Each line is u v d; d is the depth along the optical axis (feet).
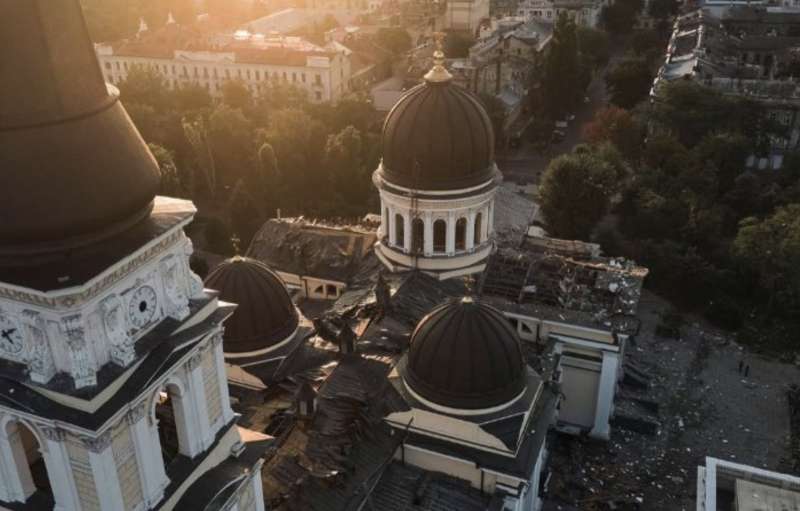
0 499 106.11
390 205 240.94
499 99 536.01
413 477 183.21
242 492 126.41
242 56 582.35
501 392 179.01
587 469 239.91
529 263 256.32
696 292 339.36
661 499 229.25
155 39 624.18
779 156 477.36
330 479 165.99
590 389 247.29
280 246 276.00
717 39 609.42
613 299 245.24
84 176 92.02
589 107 616.80
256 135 452.35
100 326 96.32
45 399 96.27
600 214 378.73
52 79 89.76
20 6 86.63
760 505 175.83
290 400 192.95
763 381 286.87
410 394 185.68
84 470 99.45
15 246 90.84
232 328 201.57
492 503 177.99
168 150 451.12
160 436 122.42
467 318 181.06
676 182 410.52
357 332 214.28
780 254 319.88
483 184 235.20
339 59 581.53
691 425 262.06
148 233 100.99
